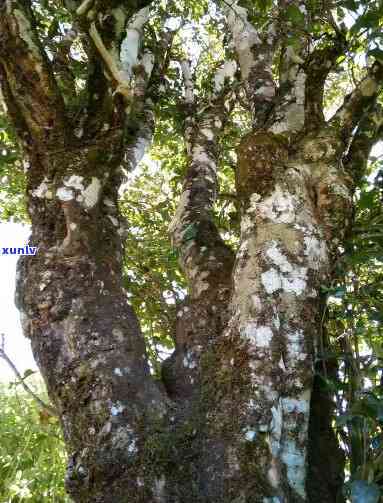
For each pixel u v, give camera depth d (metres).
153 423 1.62
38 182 2.15
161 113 4.37
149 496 1.48
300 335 1.72
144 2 2.34
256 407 1.56
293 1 2.87
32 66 2.16
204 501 1.46
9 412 5.48
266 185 2.06
